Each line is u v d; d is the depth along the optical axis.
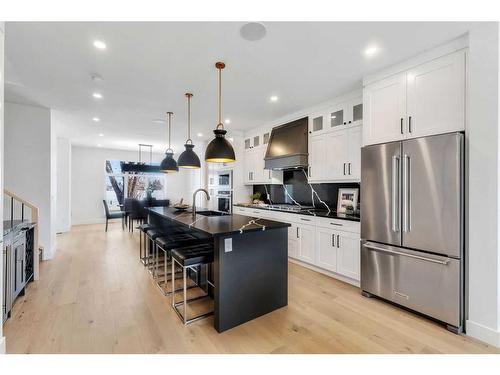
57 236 6.03
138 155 8.97
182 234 3.54
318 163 3.96
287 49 2.35
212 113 4.35
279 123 4.80
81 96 3.54
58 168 6.47
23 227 2.79
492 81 1.93
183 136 6.32
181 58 2.51
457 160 2.09
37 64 2.61
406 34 2.12
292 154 4.19
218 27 2.02
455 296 2.12
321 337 2.08
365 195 2.80
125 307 2.55
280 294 2.56
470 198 2.05
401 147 2.46
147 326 2.22
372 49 2.35
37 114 4.02
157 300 2.72
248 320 2.32
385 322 2.30
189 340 2.03
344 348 1.94
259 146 5.37
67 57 2.47
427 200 2.28
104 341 2.00
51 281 3.22
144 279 3.32
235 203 5.82
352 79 3.02
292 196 4.98
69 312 2.44
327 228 3.44
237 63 2.61
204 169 7.45
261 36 2.15
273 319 2.36
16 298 2.70
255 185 6.09
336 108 3.66
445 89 2.25
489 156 1.95
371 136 2.85
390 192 2.56
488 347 1.93
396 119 2.61
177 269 3.72
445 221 2.17
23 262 2.79
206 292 2.93
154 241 3.33
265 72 2.82
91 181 8.17
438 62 2.30
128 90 3.32
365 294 2.83
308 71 2.80
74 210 7.91
